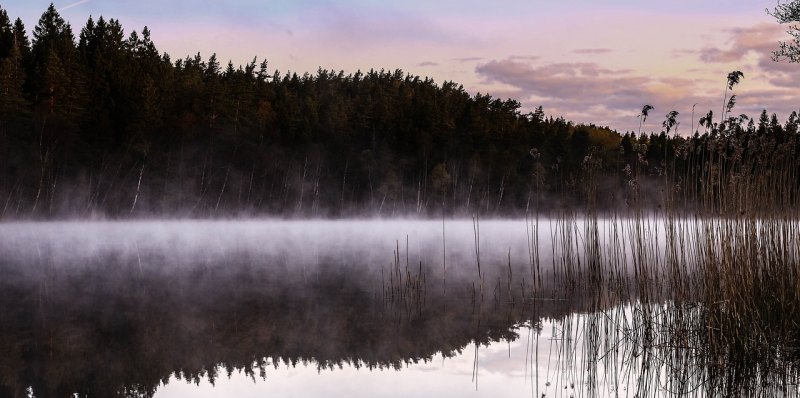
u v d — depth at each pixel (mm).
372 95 81750
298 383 7316
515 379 7258
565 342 8992
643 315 8688
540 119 71750
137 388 7191
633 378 7082
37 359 8445
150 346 9109
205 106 57562
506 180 59719
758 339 7312
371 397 6789
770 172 8023
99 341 9406
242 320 10898
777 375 6863
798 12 12273
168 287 14578
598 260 10383
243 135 57375
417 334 9750
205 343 9328
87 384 7395
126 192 49188
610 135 67000
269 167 56781
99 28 66500
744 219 8125
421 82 94438
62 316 11195
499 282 13797
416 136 65625
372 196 58594
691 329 8133
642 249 9250
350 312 11594
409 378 7426
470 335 9641
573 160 58656
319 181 59719
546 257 21359
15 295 13297
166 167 50969
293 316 11195
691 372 7117
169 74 62219
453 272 17203
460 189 61000
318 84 87188
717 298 7711
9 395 6969
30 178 43781
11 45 55812
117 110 53344
